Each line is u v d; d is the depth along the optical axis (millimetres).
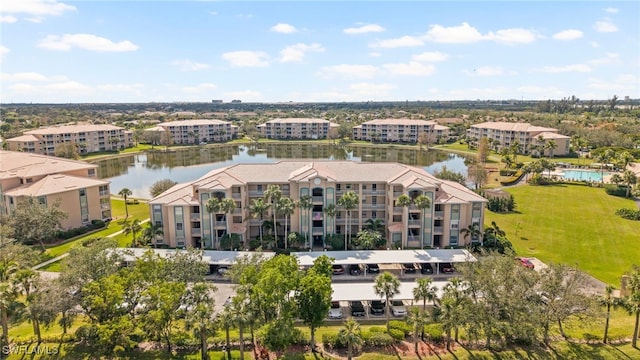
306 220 82312
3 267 58406
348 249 80188
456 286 49156
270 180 85312
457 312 45719
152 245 81312
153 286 46812
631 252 79062
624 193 124000
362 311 57156
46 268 73062
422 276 69375
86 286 47812
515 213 105750
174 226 80875
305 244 82125
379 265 73875
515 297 46125
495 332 47188
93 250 55344
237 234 79812
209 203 76875
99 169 189625
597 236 88000
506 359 45531
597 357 45719
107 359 46000
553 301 47125
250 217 85375
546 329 48062
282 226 83938
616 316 57281
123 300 47000
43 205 85250
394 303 58375
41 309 45844
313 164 91375
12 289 47875
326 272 52781
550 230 92062
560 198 121750
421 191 80188
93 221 98125
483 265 50250
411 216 81750
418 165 197625
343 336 43812
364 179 84938
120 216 106938
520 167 167625
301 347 48938
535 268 71625
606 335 49438
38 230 79125
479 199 81688
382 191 85812
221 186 79625
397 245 80188
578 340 49875
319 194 83062
